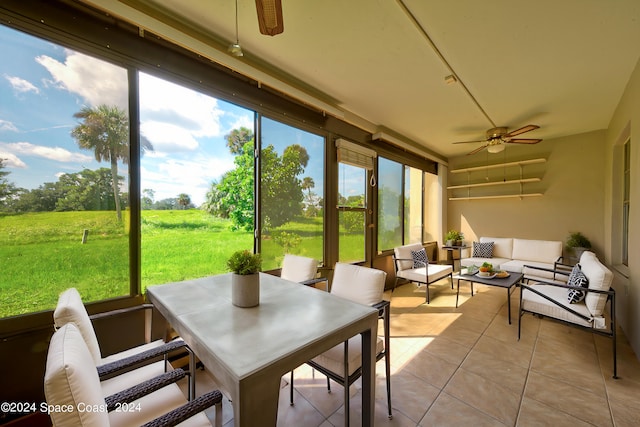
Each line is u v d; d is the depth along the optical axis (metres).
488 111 3.33
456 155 5.69
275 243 2.69
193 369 1.35
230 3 1.67
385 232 4.31
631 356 2.21
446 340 2.49
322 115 3.16
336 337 1.12
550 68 2.36
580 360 2.14
